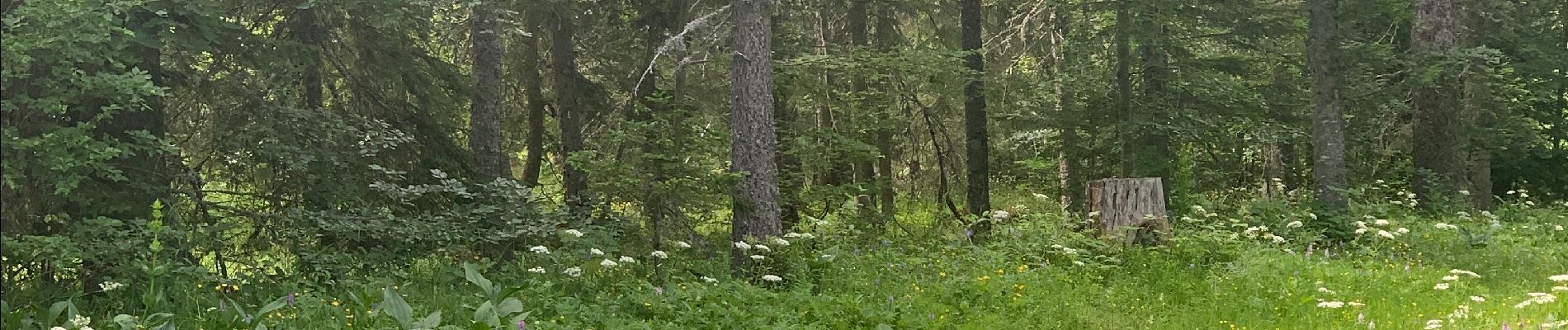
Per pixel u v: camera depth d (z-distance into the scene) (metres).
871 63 14.09
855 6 18.48
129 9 8.88
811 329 8.27
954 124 21.09
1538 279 10.91
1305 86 19.34
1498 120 19.91
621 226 12.02
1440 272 10.78
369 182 11.48
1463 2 19.11
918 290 9.87
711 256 12.18
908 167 23.94
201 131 11.26
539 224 11.50
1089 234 12.26
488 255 11.78
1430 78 16.09
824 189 13.95
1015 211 15.55
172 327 7.02
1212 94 18.52
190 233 9.93
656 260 11.34
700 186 11.73
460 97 12.84
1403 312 8.94
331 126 11.04
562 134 16.75
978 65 17.50
